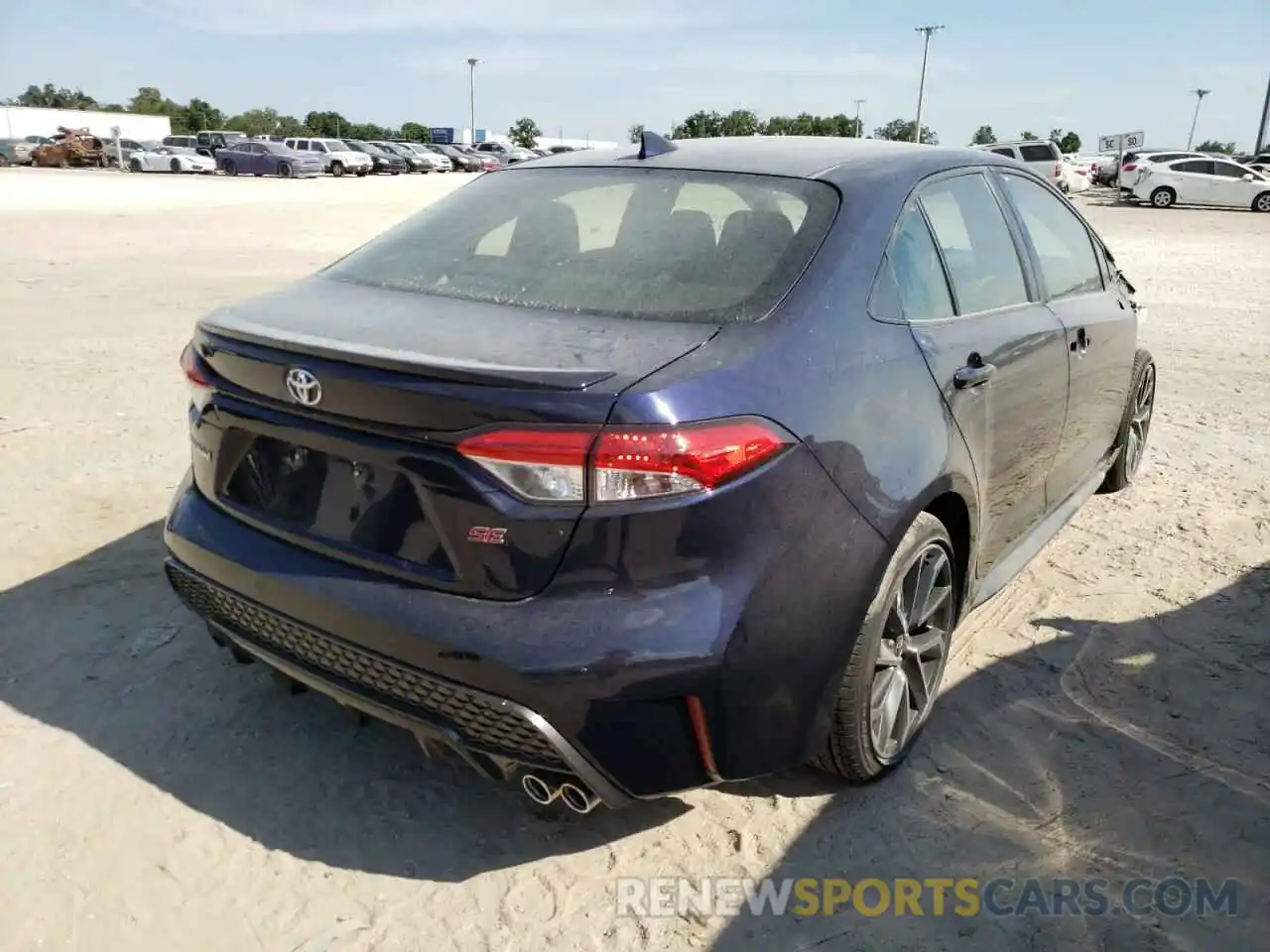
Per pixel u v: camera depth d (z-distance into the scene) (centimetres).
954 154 345
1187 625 378
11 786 280
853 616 247
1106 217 2580
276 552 252
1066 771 295
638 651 215
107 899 243
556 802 280
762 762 240
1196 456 579
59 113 7094
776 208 282
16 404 624
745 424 222
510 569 218
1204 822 274
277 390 243
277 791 282
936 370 281
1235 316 1048
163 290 1069
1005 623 379
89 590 390
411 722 234
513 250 291
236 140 4578
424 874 254
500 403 211
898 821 275
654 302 254
